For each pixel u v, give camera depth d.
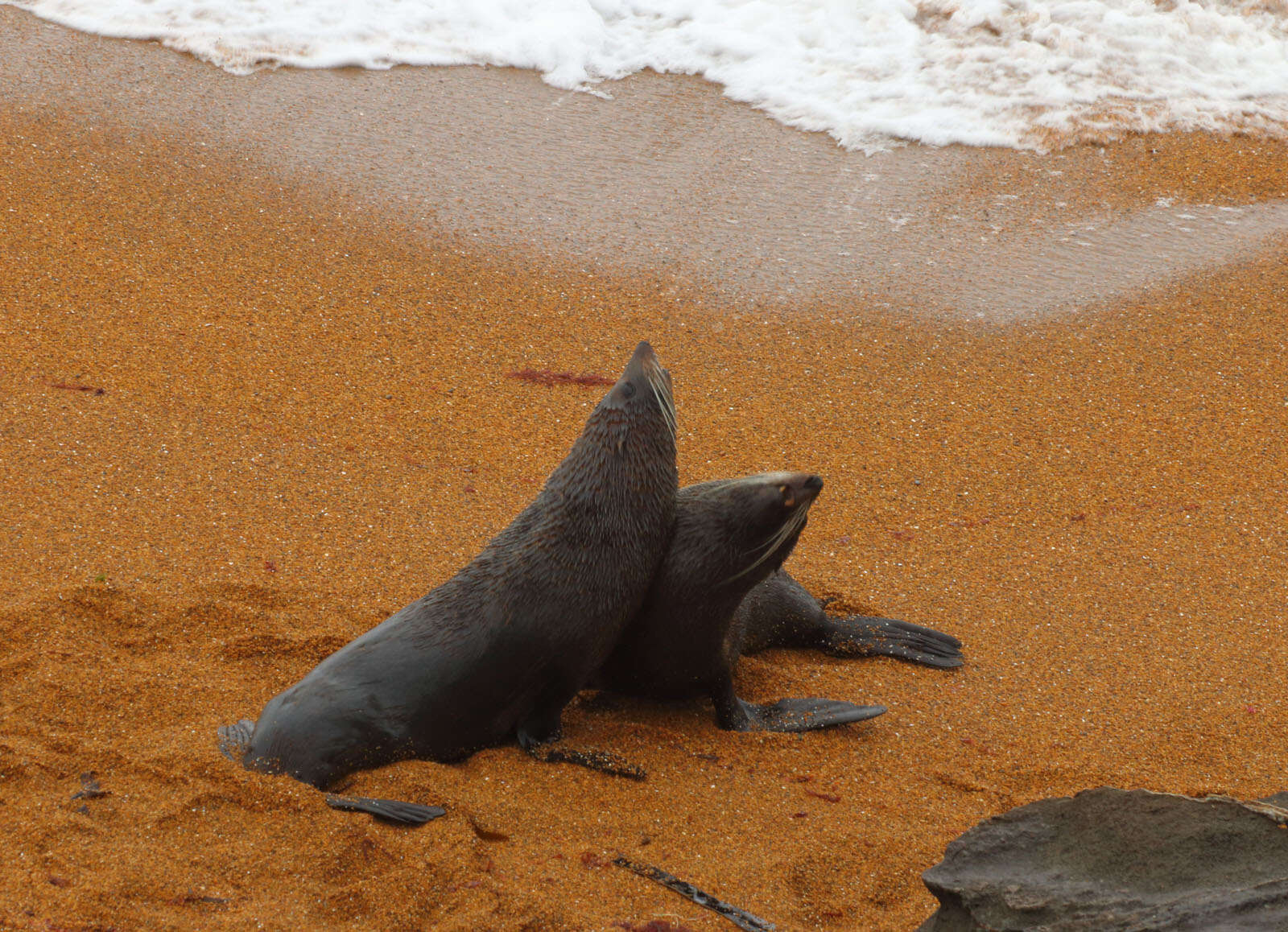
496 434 34.75
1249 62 60.56
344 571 27.53
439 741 20.77
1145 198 51.94
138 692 22.25
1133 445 36.50
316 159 50.19
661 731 22.81
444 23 61.88
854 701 24.92
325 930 16.64
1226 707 25.12
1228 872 15.25
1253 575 30.36
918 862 19.27
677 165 52.88
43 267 40.12
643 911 17.45
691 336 41.44
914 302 44.34
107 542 27.36
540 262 44.97
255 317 39.38
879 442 36.19
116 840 18.12
